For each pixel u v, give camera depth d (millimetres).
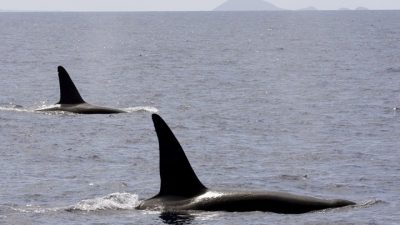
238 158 95688
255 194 66125
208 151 100500
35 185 79562
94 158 96062
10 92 186875
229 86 199875
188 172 67000
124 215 64562
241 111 145375
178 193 66625
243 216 63188
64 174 85688
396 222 62625
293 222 61969
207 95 176625
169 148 66812
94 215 65062
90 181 81812
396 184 79688
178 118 135125
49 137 113000
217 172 86938
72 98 144250
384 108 148125
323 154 98000
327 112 143125
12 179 82812
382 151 100000
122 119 133750
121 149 102688
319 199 67750
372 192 76062
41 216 65625
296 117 136000
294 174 85625
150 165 90938
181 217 62844
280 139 111188
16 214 66438
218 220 62031
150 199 67188
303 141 109188
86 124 126750
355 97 169750
